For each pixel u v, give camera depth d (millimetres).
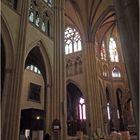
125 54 3584
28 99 24906
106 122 28734
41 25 16297
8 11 12531
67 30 33406
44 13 17203
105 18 30078
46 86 15852
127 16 3602
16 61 12172
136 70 3219
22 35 13094
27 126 22312
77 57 30375
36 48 15789
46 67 15875
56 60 16484
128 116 30953
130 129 24078
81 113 32469
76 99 34094
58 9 18750
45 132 14352
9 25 12305
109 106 32188
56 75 15914
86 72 27109
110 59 35875
